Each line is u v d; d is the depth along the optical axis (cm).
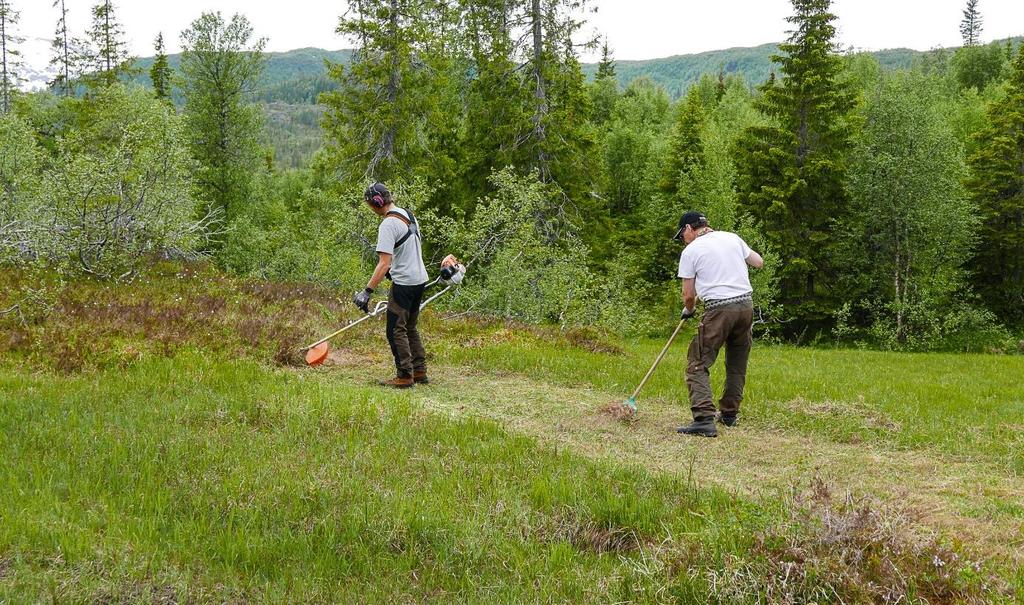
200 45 3378
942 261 3250
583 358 1090
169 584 341
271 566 364
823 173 3231
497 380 890
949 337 3272
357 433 589
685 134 4022
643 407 772
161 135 1564
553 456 561
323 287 1661
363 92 2752
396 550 394
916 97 3309
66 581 330
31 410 595
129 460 491
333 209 2184
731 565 347
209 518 411
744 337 691
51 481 439
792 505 389
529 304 1706
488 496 464
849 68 5931
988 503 486
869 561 341
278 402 657
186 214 1684
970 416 782
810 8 3175
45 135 4184
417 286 804
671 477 523
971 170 3584
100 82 4369
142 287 1323
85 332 892
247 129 3491
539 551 399
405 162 2730
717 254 677
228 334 965
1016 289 3569
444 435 597
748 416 737
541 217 2600
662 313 3272
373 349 1005
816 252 3291
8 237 1375
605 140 4997
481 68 2830
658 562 365
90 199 1396
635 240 4059
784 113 3269
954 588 335
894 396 920
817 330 3503
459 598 349
